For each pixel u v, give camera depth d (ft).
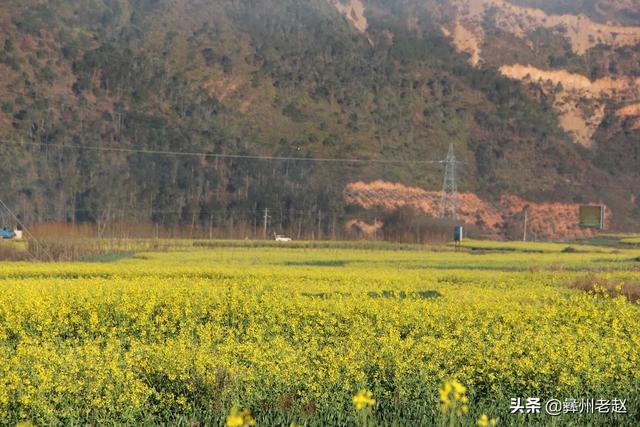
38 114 571.28
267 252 272.10
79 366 60.29
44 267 169.78
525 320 88.02
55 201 476.13
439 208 562.25
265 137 615.98
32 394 54.29
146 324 86.07
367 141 636.07
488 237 549.95
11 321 84.69
